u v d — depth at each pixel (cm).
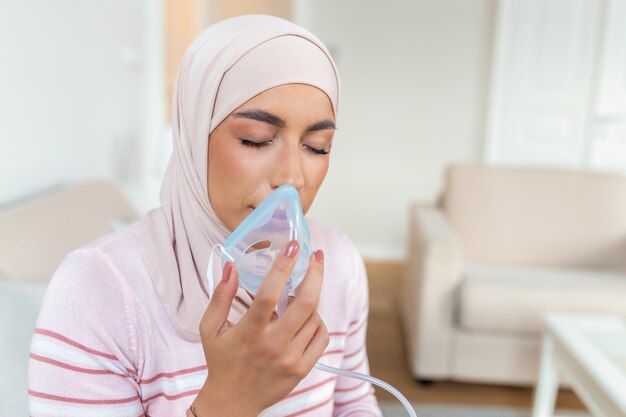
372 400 96
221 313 56
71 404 67
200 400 58
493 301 221
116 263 70
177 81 75
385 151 432
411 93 423
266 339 54
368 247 446
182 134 73
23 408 92
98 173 219
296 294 56
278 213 60
